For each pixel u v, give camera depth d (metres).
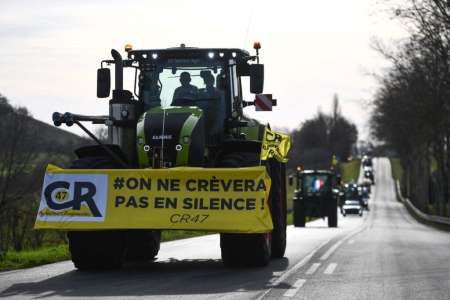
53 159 56.25
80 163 16.66
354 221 96.06
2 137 54.25
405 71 63.47
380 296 13.35
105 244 16.58
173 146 16.34
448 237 42.34
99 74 17.48
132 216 15.80
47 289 13.56
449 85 58.88
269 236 17.83
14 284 14.34
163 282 14.63
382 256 22.23
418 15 51.47
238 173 15.73
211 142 17.64
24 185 53.31
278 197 19.39
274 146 18.47
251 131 19.03
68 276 15.71
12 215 51.78
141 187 15.90
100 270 17.02
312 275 16.38
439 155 85.12
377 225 75.75
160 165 16.36
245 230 15.57
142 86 18.06
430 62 58.88
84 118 16.80
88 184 16.05
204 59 18.14
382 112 86.88
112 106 17.50
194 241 29.45
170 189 15.85
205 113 17.78
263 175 15.74
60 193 16.06
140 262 19.44
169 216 15.73
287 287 14.13
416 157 126.38
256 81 17.70
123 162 17.12
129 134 17.56
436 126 65.50
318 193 63.34
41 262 19.55
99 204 15.94
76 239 16.47
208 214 15.68
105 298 12.42
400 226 73.25
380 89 77.38
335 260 20.42
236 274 16.11
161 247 25.58
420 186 125.06
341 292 13.73
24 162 53.91
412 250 25.50
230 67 18.17
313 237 35.31
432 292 13.99
